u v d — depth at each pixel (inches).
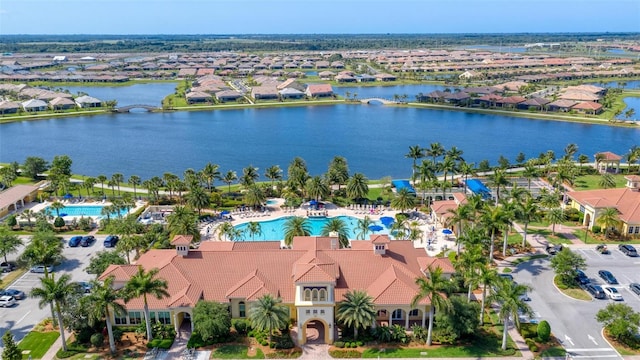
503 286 3004.4
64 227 5027.1
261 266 3462.1
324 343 3117.6
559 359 2918.3
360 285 3336.6
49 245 3732.8
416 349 3046.3
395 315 3275.1
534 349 2999.5
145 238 4338.1
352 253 3531.0
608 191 5123.0
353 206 5585.6
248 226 4820.4
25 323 3334.2
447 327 3080.7
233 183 6973.4
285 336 3127.5
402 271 3415.4
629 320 3041.3
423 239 4645.7
